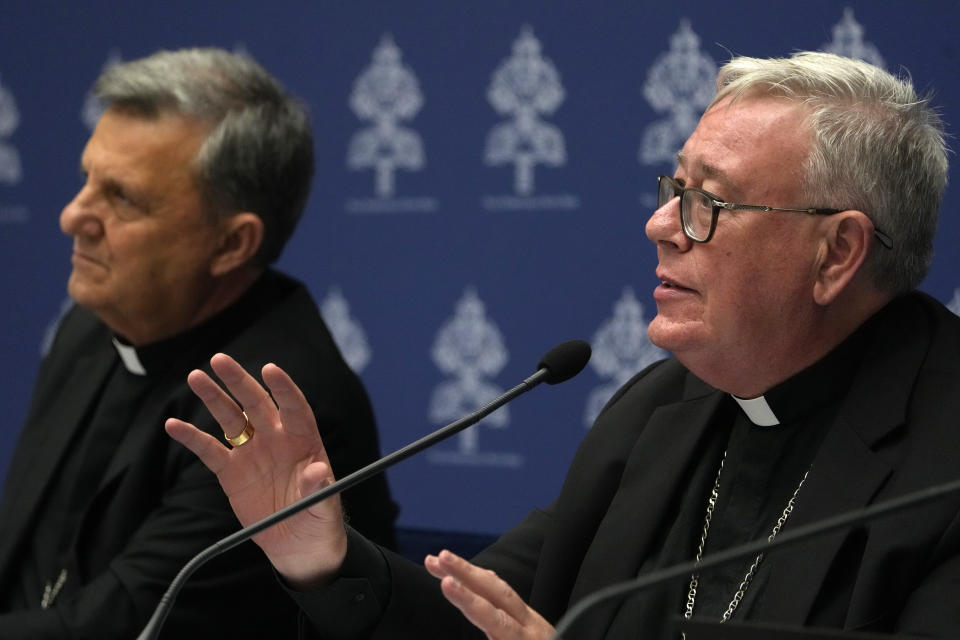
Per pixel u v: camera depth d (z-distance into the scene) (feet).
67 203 41.50
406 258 37.09
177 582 16.14
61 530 27.96
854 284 19.02
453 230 36.50
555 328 35.27
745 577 18.85
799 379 19.27
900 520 16.97
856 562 17.48
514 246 35.76
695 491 19.94
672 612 19.06
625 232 34.37
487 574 16.38
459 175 36.42
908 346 18.78
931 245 19.48
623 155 34.35
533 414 35.50
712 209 18.71
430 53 36.76
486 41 35.99
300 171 28.96
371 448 27.86
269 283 29.12
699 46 33.30
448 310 36.60
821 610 17.38
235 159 27.45
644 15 33.96
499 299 35.99
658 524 19.90
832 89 18.92
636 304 34.27
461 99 36.37
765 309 18.74
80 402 29.30
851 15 31.40
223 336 28.27
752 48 32.65
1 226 42.11
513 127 35.68
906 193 18.85
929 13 30.58
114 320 27.81
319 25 38.14
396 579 19.56
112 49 40.98
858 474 17.83
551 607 20.84
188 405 26.81
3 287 42.09
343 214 37.86
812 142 18.54
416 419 36.94
